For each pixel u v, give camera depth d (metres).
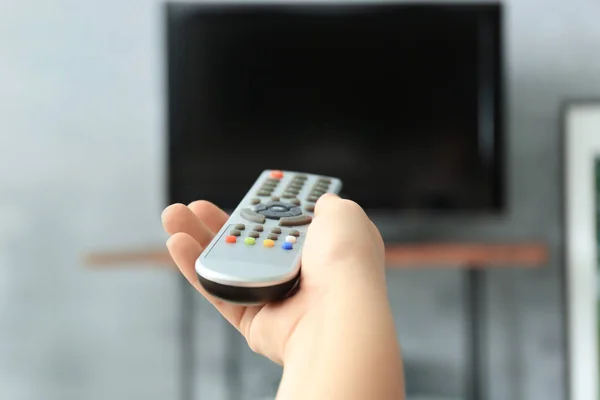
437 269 1.47
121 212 1.50
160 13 1.49
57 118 1.50
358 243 0.38
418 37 1.35
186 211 0.50
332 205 0.43
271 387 1.44
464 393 1.47
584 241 1.42
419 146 1.36
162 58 1.41
